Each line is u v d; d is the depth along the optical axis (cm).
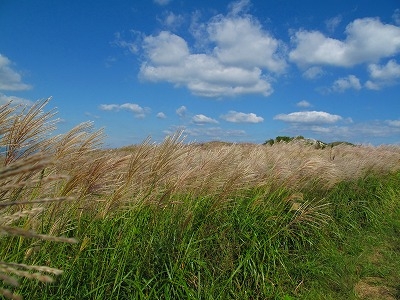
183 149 446
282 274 532
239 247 522
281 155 772
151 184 435
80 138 311
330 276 568
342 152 1359
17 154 265
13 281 107
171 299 414
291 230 607
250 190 664
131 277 403
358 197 929
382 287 575
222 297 450
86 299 356
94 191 338
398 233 824
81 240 360
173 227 471
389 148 1658
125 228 401
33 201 121
